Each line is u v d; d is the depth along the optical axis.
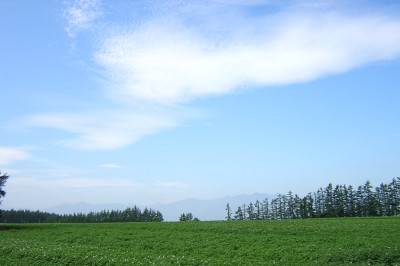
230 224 54.94
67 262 28.16
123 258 29.20
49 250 32.75
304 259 30.17
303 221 58.12
